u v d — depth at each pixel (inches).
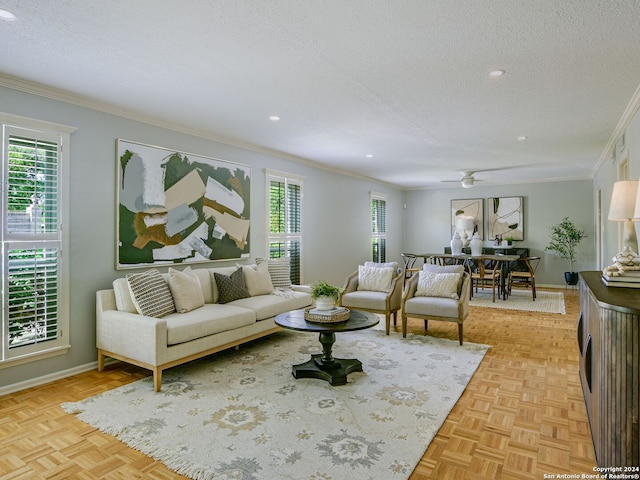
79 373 131.5
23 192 118.6
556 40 93.8
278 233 225.9
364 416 97.4
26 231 119.4
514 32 90.0
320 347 158.6
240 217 199.5
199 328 126.0
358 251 314.2
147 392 113.6
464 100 136.6
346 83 121.5
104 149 140.9
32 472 75.8
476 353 148.7
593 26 87.3
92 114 137.3
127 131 148.8
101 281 139.6
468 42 95.0
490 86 123.7
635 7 79.4
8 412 101.7
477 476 73.1
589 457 79.2
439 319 164.1
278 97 133.6
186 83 121.1
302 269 246.2
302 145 205.8
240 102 138.9
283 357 145.5
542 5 78.9
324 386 117.1
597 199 288.5
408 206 404.8
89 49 98.1
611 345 68.6
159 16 82.9
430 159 245.6
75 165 132.1
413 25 87.0
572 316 215.3
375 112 150.5
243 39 93.4
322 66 108.8
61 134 128.1
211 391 113.8
